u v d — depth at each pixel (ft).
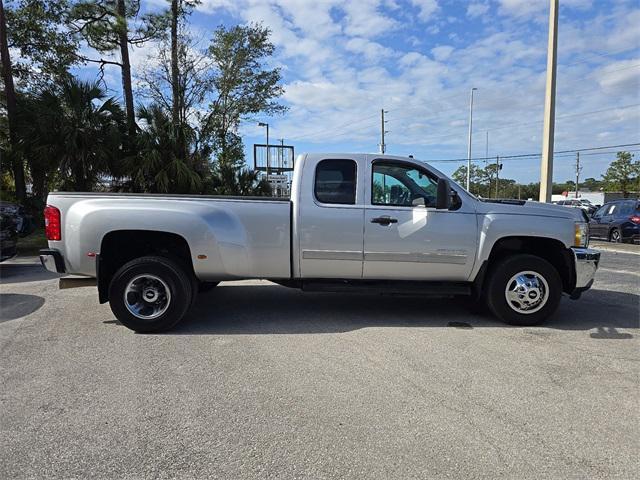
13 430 10.37
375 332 17.56
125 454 9.48
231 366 14.10
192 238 17.43
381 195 18.28
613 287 26.86
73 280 18.10
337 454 9.50
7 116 59.21
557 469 9.05
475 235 18.02
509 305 18.28
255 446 9.78
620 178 213.66
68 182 49.75
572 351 15.57
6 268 33.35
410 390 12.48
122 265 18.69
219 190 62.95
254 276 18.30
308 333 17.38
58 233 17.44
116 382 12.90
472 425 10.68
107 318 19.40
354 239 17.97
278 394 12.20
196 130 65.92
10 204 45.21
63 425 10.59
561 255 18.62
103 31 62.13
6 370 13.73
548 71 46.37
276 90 81.92
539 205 19.03
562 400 11.95
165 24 67.77
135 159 50.98
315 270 18.35
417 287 18.56
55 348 15.62
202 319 19.27
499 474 8.87
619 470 9.04
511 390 12.51
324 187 18.15
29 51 65.82
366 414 11.16
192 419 10.88
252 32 77.82
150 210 17.34
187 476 8.77
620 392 12.44
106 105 51.08
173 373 13.55
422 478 8.75
